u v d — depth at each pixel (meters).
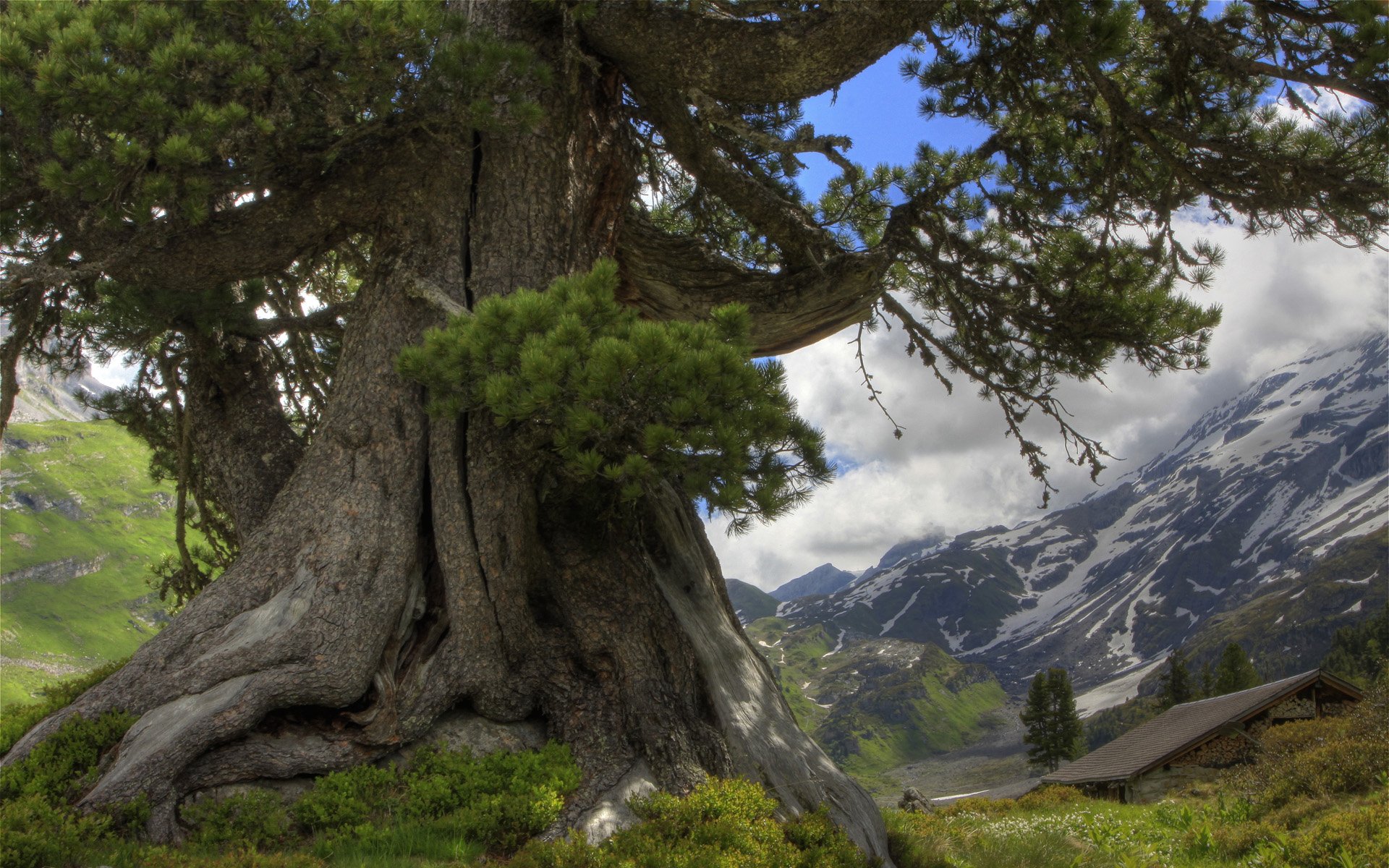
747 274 16.09
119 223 11.68
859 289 15.71
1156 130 15.06
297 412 17.42
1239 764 39.03
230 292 14.17
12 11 11.02
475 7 14.19
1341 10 12.66
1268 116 14.32
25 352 14.09
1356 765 18.23
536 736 11.64
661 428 9.51
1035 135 16.67
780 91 13.34
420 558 12.15
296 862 7.73
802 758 11.79
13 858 7.18
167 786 9.18
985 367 17.56
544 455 11.83
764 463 10.06
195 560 19.14
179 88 10.98
